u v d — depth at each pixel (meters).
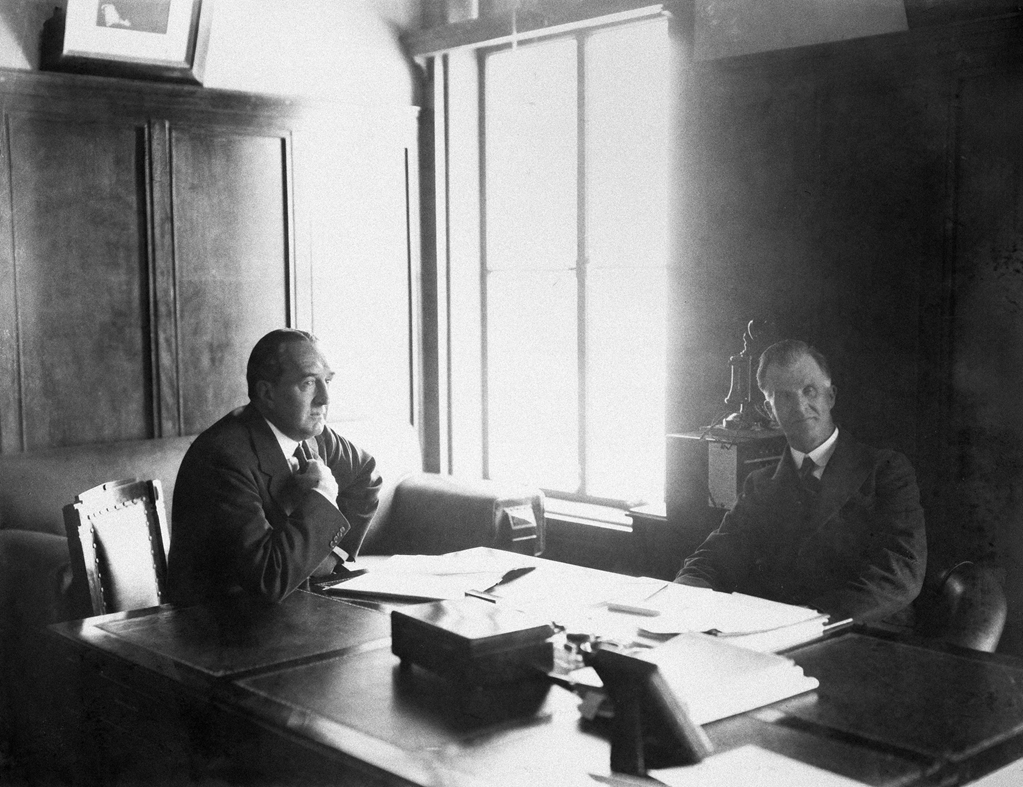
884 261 3.53
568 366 5.18
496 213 5.49
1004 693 1.83
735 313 3.96
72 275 4.41
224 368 4.85
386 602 2.51
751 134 3.85
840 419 3.66
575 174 5.06
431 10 5.36
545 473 5.34
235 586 2.62
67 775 3.04
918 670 1.96
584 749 1.57
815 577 2.82
